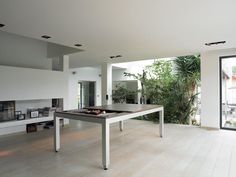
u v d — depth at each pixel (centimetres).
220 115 527
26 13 263
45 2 230
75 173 259
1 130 452
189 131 506
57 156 324
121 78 948
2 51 489
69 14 268
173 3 234
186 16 275
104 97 773
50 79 530
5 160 305
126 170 268
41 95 505
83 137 450
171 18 283
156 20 291
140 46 464
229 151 346
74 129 539
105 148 275
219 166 280
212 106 532
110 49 497
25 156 323
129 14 268
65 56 576
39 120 512
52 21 295
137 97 807
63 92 568
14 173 258
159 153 337
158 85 680
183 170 267
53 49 589
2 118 471
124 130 521
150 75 743
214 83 526
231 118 553
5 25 312
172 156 322
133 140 421
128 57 625
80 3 234
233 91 550
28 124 517
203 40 406
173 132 496
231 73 543
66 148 367
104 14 268
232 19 286
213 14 267
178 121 636
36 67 572
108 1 229
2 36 489
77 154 334
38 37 386
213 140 418
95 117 292
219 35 370
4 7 243
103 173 259
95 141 416
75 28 329
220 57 522
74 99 956
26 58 545
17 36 521
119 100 828
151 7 246
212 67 528
